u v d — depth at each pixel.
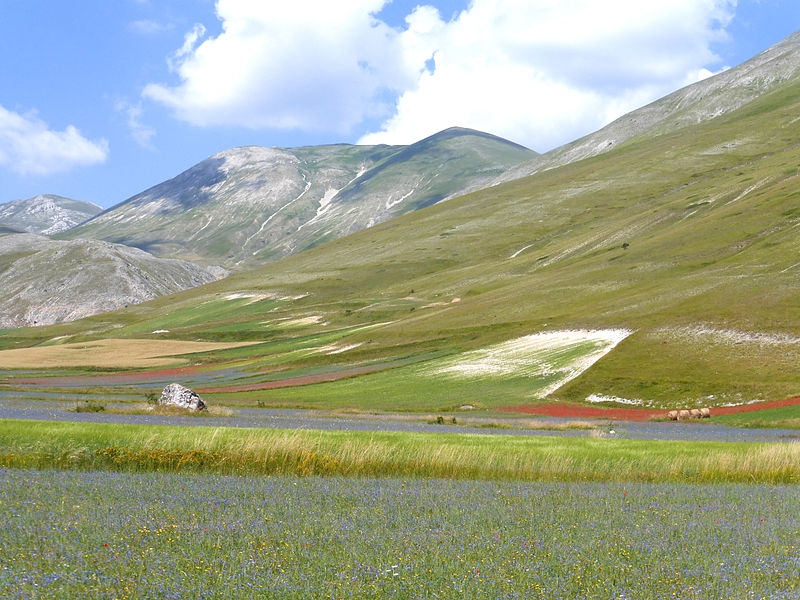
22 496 20.30
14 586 12.39
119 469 27.38
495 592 13.27
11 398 73.00
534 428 56.88
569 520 19.78
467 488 25.11
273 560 14.66
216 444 30.06
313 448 30.38
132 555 14.68
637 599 13.27
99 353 165.75
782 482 29.50
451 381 97.25
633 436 49.62
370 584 13.32
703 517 20.67
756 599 13.52
